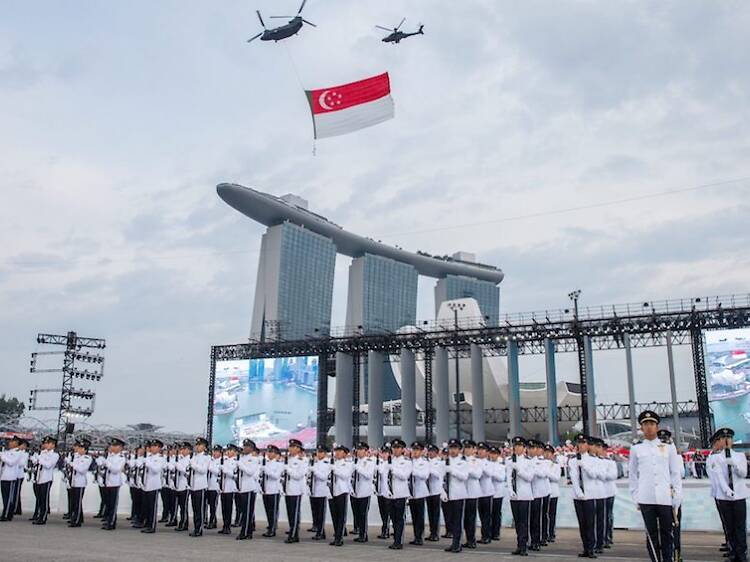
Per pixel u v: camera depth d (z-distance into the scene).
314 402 53.25
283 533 18.42
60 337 50.72
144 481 17.91
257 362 55.62
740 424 42.34
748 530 16.89
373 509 21.03
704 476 32.12
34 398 51.03
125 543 14.63
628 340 45.91
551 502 17.20
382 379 57.28
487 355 60.53
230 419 55.31
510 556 13.65
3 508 20.34
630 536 18.06
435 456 17.70
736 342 43.31
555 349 51.78
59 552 12.71
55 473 23.88
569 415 71.75
